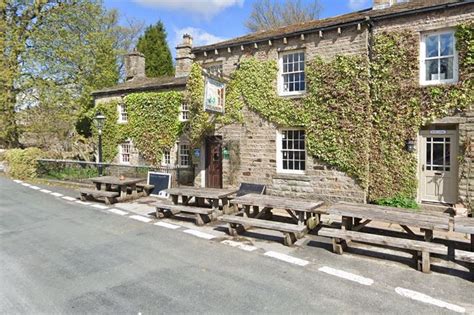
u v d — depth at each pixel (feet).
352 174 32.35
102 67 75.87
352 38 31.96
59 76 68.23
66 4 68.18
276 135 36.65
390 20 30.63
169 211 28.17
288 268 16.92
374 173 31.83
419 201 30.17
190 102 43.37
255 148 37.99
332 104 32.99
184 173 43.70
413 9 29.22
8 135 69.21
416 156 29.99
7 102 66.39
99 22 76.28
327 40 33.27
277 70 36.52
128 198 35.45
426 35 29.60
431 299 13.53
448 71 28.76
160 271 16.63
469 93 27.37
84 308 12.96
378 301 13.39
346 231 18.98
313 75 33.91
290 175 35.68
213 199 27.02
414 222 16.55
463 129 27.71
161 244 20.98
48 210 31.19
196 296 13.92
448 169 28.96
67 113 67.97
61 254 19.22
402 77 30.30
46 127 68.03
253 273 16.31
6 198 37.42
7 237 22.66
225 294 14.08
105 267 17.21
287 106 35.53
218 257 18.57
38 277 15.99
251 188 36.55
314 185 34.40
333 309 12.77
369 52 31.73
